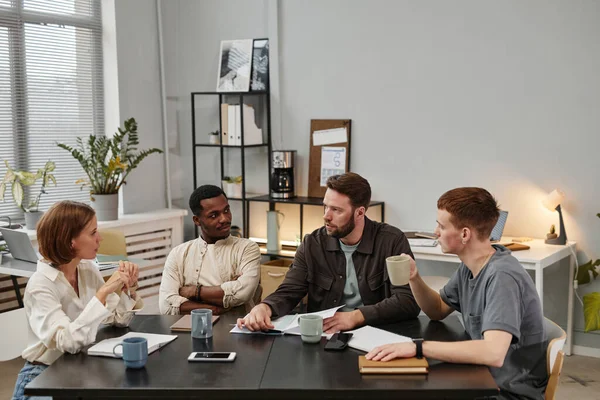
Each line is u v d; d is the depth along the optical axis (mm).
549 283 4574
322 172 5281
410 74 4895
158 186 5836
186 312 3299
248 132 5395
